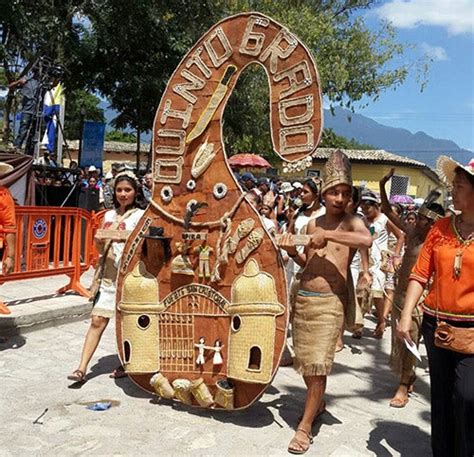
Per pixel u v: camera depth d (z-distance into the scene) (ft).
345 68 80.33
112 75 55.42
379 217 25.80
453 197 11.34
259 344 14.06
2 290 27.17
